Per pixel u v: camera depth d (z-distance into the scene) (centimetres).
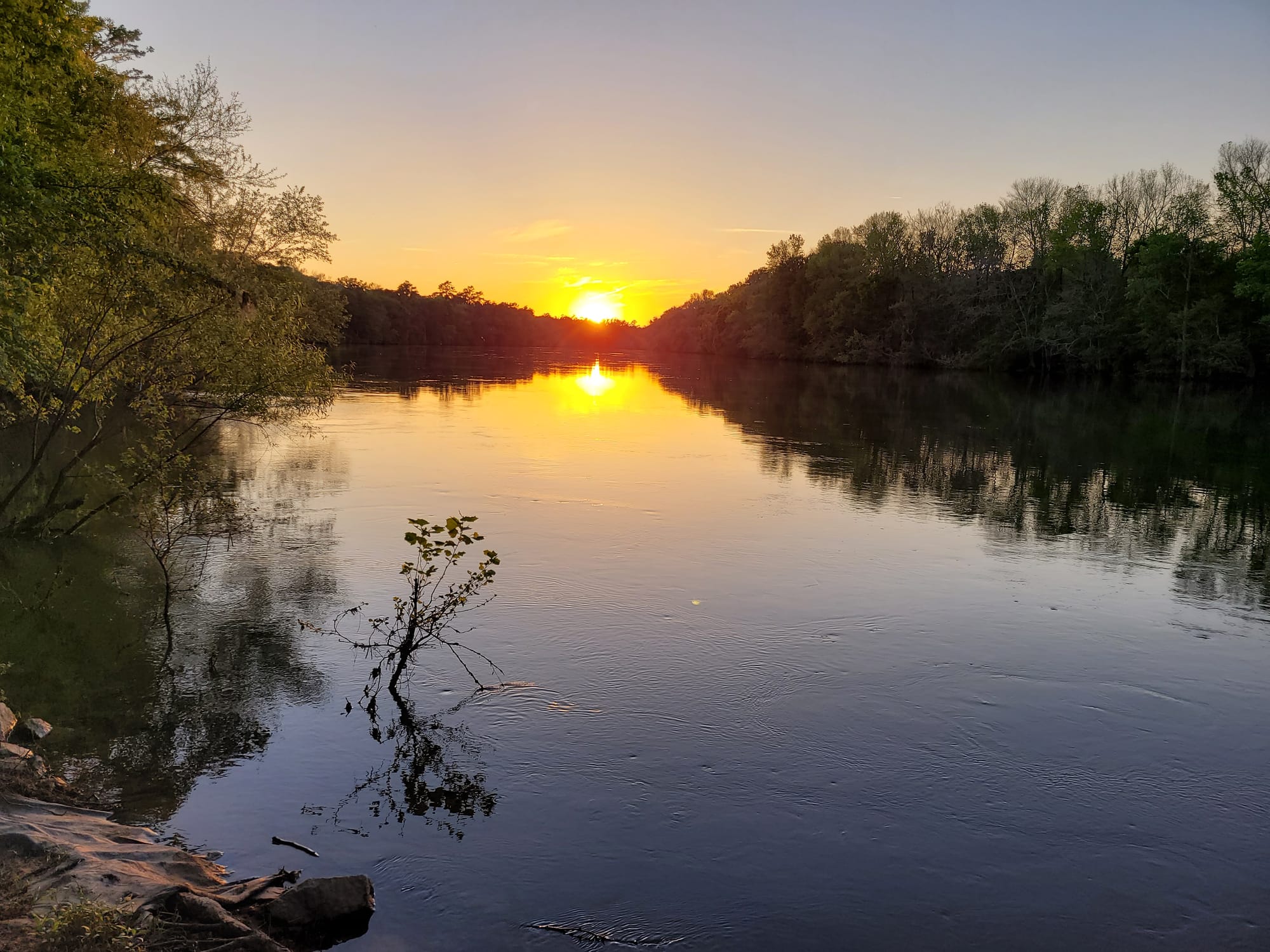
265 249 2086
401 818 687
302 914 543
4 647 1023
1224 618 1232
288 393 1700
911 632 1135
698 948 552
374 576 1309
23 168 1059
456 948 542
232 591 1238
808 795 737
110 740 805
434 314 16075
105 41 2038
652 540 1564
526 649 1039
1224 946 569
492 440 2814
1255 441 3319
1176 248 6438
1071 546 1631
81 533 1545
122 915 509
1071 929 582
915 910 596
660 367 9144
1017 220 8000
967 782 766
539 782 746
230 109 2028
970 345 8494
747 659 1027
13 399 1966
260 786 731
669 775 762
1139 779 780
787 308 10969
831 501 1991
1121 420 4059
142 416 1750
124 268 1369
